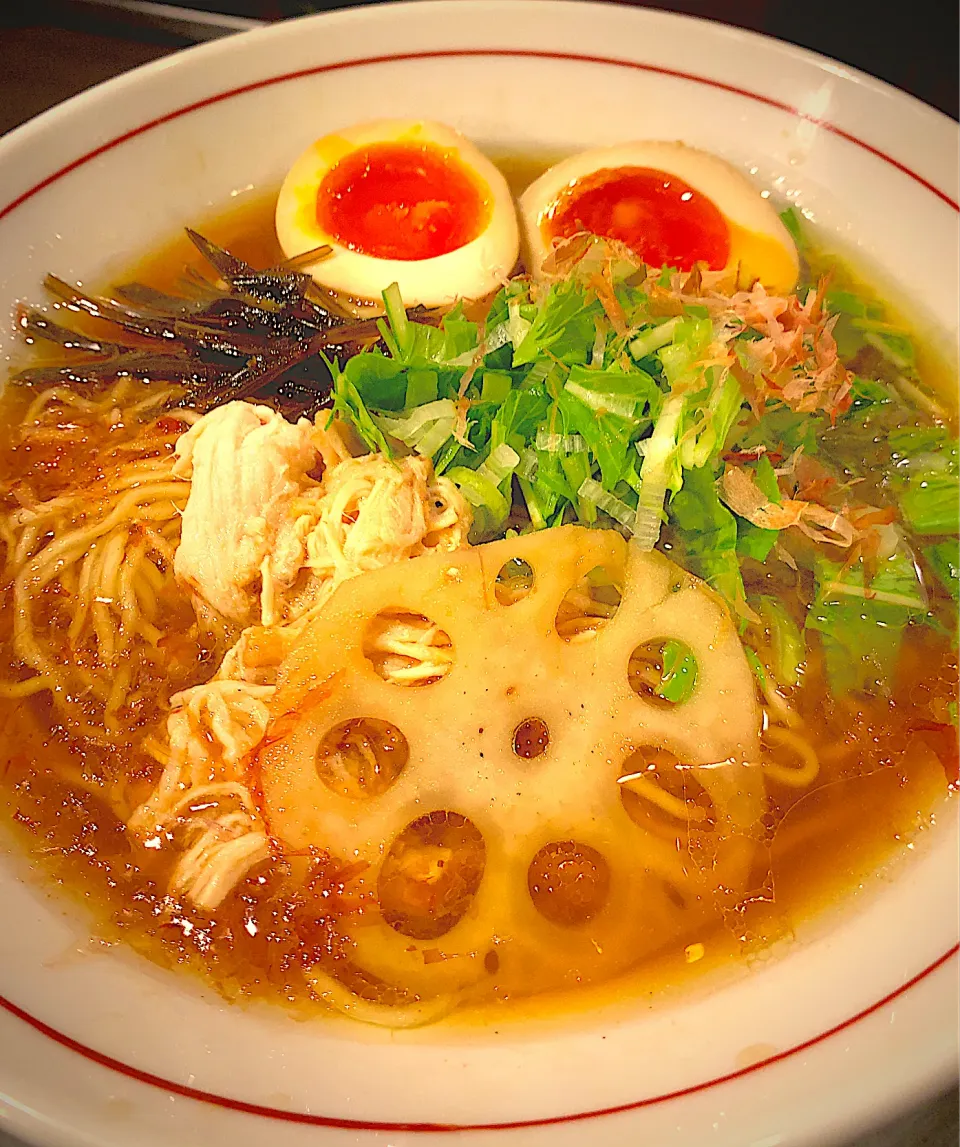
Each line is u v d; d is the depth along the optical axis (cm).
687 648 15
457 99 21
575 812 14
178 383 17
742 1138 11
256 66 20
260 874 13
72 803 14
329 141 20
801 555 16
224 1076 12
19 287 18
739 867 14
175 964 13
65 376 17
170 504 16
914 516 17
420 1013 13
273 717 13
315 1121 11
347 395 16
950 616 16
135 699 15
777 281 19
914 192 20
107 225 19
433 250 19
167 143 19
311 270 19
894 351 19
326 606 14
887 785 15
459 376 16
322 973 13
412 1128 11
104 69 23
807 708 15
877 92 20
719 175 20
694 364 15
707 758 14
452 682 14
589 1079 12
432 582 14
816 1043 12
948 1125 13
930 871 14
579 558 14
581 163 20
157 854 14
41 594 16
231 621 15
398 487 15
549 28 21
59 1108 11
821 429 17
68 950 12
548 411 15
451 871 14
